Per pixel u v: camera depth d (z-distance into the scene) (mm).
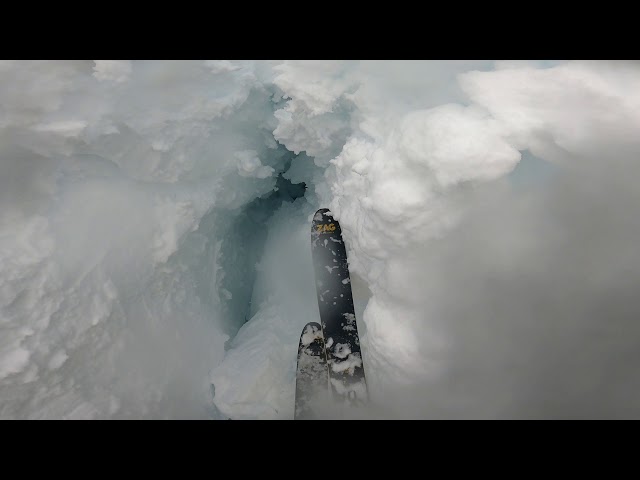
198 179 2750
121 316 2297
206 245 3080
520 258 1646
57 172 2066
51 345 1917
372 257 2059
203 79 2271
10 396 1867
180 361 2619
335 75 2275
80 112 1961
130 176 2387
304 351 2465
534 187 1704
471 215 1727
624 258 1535
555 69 1861
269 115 2967
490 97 1784
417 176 1777
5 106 1757
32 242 1899
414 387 1751
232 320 3352
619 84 1792
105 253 2201
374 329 1932
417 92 2059
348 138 2506
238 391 2562
